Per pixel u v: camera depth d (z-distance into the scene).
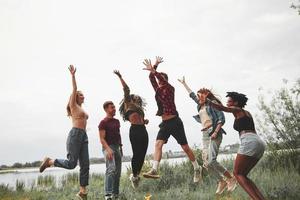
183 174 10.87
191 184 9.61
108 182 7.44
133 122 7.50
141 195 8.72
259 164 10.73
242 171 6.04
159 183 10.29
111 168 7.47
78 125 7.71
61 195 10.30
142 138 7.45
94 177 15.98
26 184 14.28
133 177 7.53
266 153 11.03
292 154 10.30
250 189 5.93
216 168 7.73
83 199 7.78
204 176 10.46
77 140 7.64
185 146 7.66
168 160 12.34
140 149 7.45
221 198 7.51
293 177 8.58
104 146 7.48
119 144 7.75
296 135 10.14
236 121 6.19
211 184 9.32
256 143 5.97
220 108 6.15
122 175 13.01
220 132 7.81
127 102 7.59
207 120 8.21
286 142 10.38
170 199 7.95
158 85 7.58
